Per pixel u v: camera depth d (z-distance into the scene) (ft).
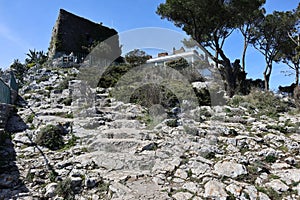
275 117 23.88
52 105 24.00
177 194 11.59
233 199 11.01
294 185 11.91
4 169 13.07
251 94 31.14
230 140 17.11
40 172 13.00
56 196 11.50
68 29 53.57
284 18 49.42
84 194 11.87
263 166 13.71
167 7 39.37
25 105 23.99
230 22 41.19
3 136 16.24
